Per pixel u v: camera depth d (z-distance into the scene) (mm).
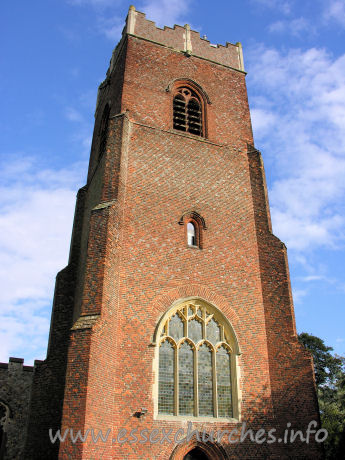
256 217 26609
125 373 19625
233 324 22703
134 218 23531
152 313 21531
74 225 29703
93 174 30469
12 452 25422
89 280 20172
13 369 27453
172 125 28375
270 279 24516
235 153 28734
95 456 16578
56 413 22000
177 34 32875
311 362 21875
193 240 24688
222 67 33062
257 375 21750
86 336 17984
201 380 21172
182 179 26047
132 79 29172
